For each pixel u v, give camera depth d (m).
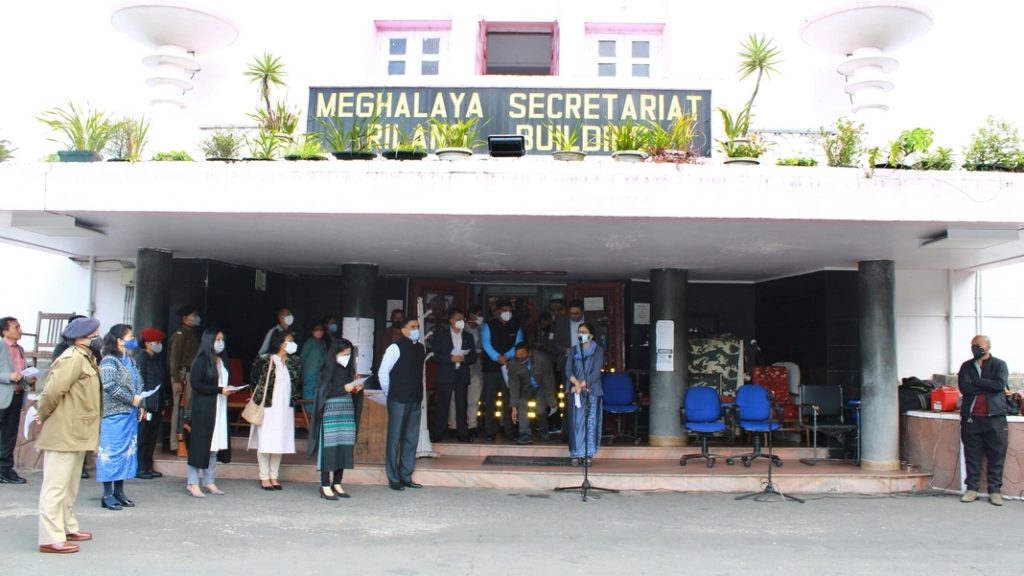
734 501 8.10
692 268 11.02
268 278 12.54
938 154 7.52
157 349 8.70
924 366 11.08
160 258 10.21
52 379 5.48
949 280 11.18
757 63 8.78
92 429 5.70
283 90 10.37
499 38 11.58
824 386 10.01
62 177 7.26
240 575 5.02
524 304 13.17
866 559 5.76
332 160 7.58
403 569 5.28
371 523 6.74
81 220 7.92
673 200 7.04
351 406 7.92
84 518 6.60
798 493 8.67
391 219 7.50
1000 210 7.09
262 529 6.39
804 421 10.40
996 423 8.14
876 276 9.77
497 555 5.72
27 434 9.05
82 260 11.82
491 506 7.61
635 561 5.62
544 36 11.58
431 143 8.91
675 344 10.77
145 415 7.21
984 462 8.53
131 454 7.02
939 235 7.93
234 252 10.35
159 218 7.70
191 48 9.50
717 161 7.94
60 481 5.53
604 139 8.30
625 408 10.60
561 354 11.56
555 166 7.07
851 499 8.33
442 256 10.30
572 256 10.02
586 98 9.04
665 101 9.02
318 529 6.45
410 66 11.24
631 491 8.60
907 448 9.60
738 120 7.99
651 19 11.03
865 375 9.65
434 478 8.76
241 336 11.75
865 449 9.50
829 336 10.55
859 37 9.18
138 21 9.13
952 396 9.31
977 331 11.16
